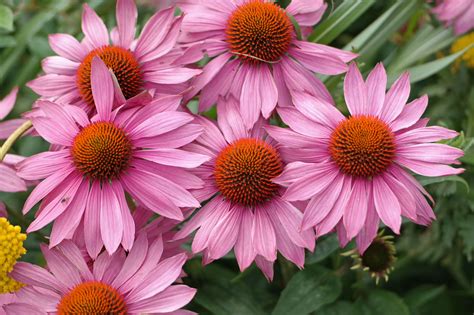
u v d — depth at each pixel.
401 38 0.83
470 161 0.69
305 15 0.69
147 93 0.63
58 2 0.81
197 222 0.63
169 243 0.65
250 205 0.64
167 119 0.63
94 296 0.62
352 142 0.62
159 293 0.62
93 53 0.67
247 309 0.67
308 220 0.62
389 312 0.69
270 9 0.67
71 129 0.64
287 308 0.67
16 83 0.82
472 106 0.79
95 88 0.64
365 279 0.74
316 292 0.68
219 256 0.62
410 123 0.64
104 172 0.63
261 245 0.62
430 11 0.79
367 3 0.73
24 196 0.74
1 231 0.61
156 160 0.63
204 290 0.68
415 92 0.82
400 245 0.79
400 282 0.79
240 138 0.65
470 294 0.78
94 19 0.70
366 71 0.79
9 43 0.79
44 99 0.68
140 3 0.79
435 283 0.80
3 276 0.62
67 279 0.63
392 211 0.61
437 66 0.75
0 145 0.74
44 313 0.62
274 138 0.64
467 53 0.80
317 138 0.64
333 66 0.67
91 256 0.62
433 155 0.62
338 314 0.69
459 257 0.79
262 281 0.73
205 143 0.65
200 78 0.67
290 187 0.62
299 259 0.62
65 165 0.63
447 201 0.76
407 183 0.62
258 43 0.67
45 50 0.81
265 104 0.66
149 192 0.63
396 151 0.63
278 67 0.67
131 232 0.62
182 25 0.68
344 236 0.62
